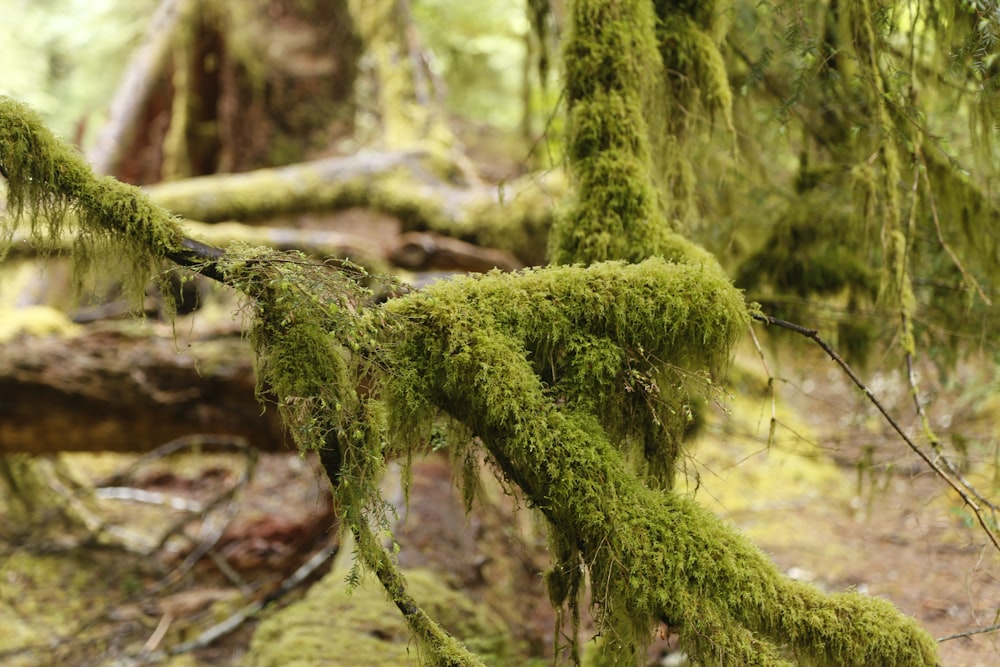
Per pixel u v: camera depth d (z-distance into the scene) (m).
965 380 4.01
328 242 5.01
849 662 1.62
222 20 7.33
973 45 2.11
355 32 7.44
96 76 9.24
